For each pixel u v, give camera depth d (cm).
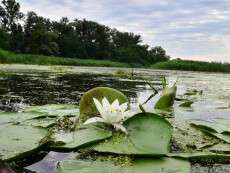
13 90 538
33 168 176
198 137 252
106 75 1176
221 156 202
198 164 194
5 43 4659
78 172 166
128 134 225
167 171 171
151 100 478
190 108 412
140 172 169
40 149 205
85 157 192
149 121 235
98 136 220
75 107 345
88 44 6606
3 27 5347
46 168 176
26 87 591
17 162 186
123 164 180
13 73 1006
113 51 6794
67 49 6150
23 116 279
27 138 214
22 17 5416
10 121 261
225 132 258
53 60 2995
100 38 6706
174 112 373
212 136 255
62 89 578
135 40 7625
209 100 507
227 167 190
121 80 902
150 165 180
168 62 3384
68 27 6384
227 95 586
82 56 6312
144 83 806
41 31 5188
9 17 5366
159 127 227
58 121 273
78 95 493
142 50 7100
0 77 811
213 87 764
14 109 349
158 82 860
